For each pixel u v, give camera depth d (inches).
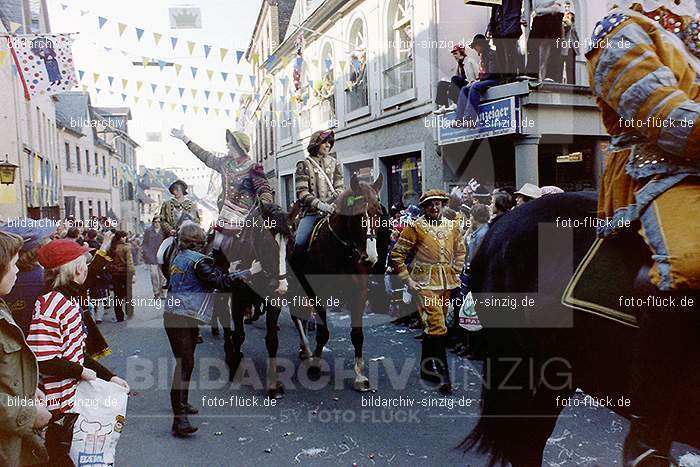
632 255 81.6
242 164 221.9
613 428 162.2
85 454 113.4
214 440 165.5
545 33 333.7
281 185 439.8
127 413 191.3
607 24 77.8
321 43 489.1
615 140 82.0
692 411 77.0
